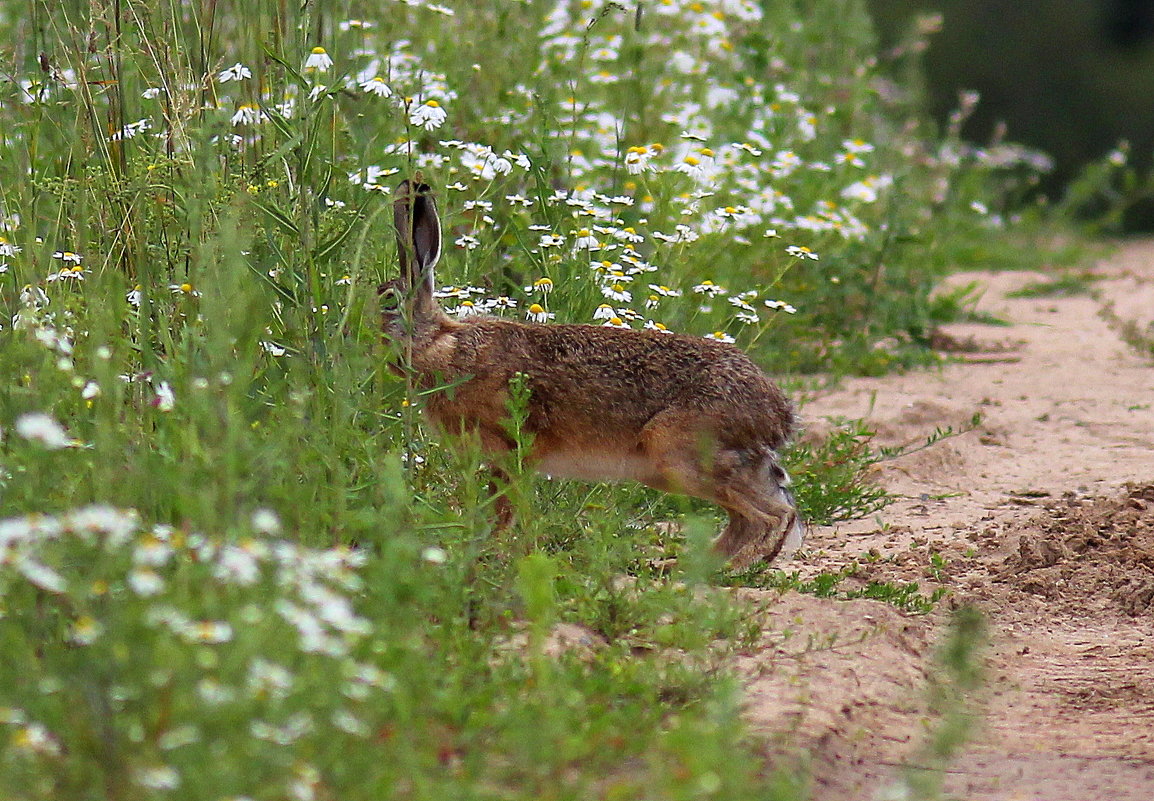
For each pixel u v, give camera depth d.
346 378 9.02
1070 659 9.97
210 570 6.76
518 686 7.64
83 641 6.62
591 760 7.00
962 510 13.13
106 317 8.70
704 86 18.22
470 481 9.24
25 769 5.97
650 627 8.84
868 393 16.70
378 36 14.54
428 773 6.69
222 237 8.80
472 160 13.13
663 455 10.94
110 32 11.23
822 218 17.39
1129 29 56.47
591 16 17.25
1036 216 29.89
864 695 8.84
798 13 22.86
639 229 14.66
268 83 11.37
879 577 11.25
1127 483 13.33
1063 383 17.64
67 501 7.81
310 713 6.31
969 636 8.21
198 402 7.80
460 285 12.25
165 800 5.79
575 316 12.34
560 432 11.06
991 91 54.38
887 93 26.27
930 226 24.22
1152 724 8.77
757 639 9.28
